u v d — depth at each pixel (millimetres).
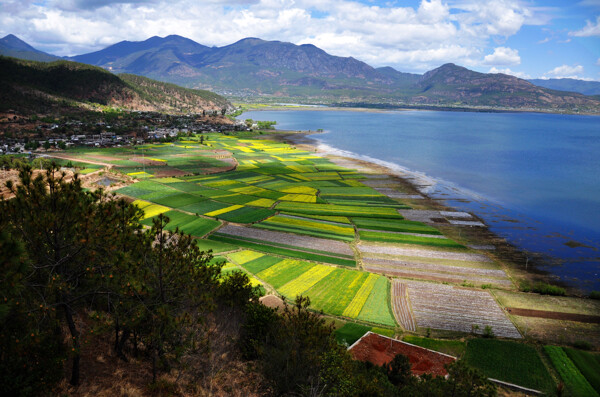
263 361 25547
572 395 42062
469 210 122500
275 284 68188
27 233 18766
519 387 43438
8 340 16922
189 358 24406
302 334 26188
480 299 66438
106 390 20328
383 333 53750
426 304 64062
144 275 22016
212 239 91562
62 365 19000
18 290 16062
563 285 74125
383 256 84812
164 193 130375
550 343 53781
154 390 21500
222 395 23016
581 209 125188
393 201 130500
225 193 134500
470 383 29203
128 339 27031
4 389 16547
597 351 52156
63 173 20516
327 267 76750
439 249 89750
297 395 23297
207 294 23938
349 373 26406
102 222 20750
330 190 142750
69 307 19812
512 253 89250
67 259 19766
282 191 139375
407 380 36312
